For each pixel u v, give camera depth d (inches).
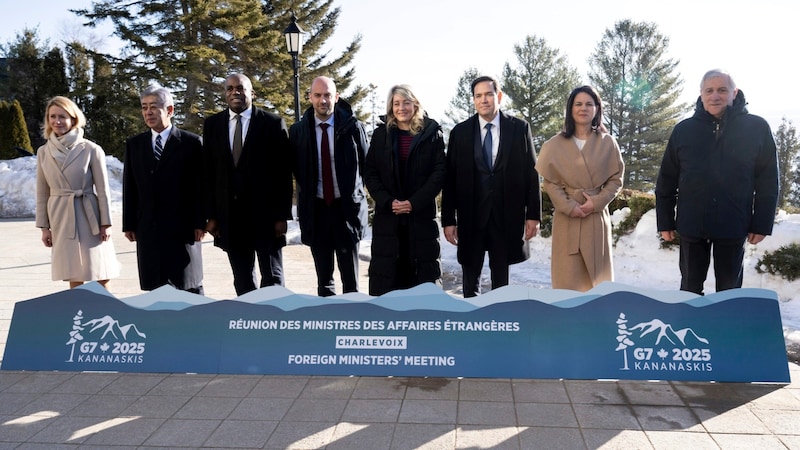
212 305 149.6
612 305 139.8
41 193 184.5
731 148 146.4
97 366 148.9
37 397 133.7
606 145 157.6
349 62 1250.6
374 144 170.1
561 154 157.9
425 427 115.6
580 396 128.7
